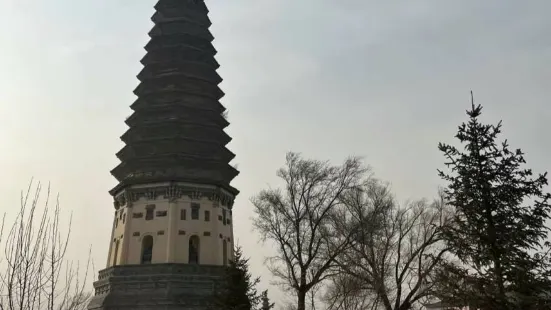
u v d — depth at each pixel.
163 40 77.56
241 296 49.66
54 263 22.17
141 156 70.88
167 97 74.44
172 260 64.25
